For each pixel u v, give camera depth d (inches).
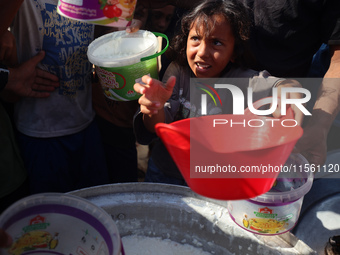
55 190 70.4
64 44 60.9
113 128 75.6
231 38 56.4
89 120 70.9
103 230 33.5
